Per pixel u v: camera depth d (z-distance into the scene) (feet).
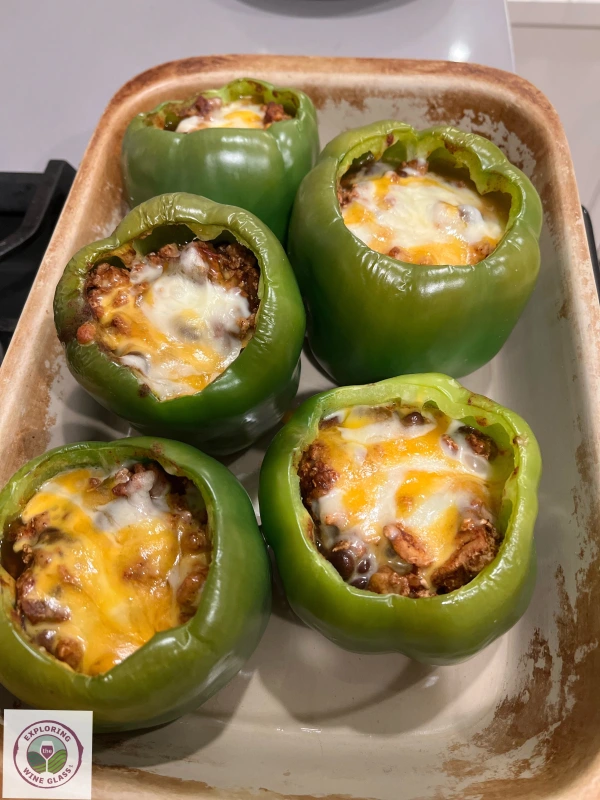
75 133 1.12
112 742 0.59
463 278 0.65
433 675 0.66
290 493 0.59
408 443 0.63
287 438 0.62
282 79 0.89
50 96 1.15
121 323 0.66
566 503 0.67
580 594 0.62
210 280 0.68
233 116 0.84
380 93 0.89
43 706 0.51
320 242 0.69
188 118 0.83
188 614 0.54
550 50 1.31
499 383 0.82
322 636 0.67
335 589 0.55
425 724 0.64
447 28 1.13
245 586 0.54
